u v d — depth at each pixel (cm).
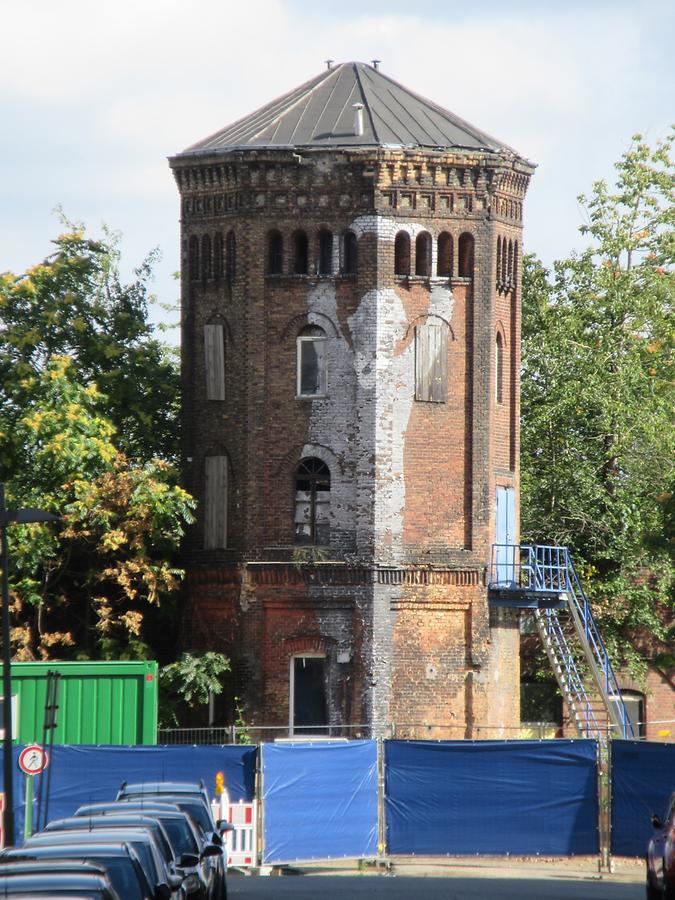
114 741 16325
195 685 19138
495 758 14850
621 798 14675
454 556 19538
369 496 19312
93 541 19700
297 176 19562
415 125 19925
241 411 19712
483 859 14888
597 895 12281
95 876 7050
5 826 12456
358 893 12081
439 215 19588
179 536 19788
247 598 19575
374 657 19200
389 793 14938
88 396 19775
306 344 19612
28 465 19550
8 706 12556
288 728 18475
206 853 9494
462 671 19550
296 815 14575
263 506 19600
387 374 19375
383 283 19388
